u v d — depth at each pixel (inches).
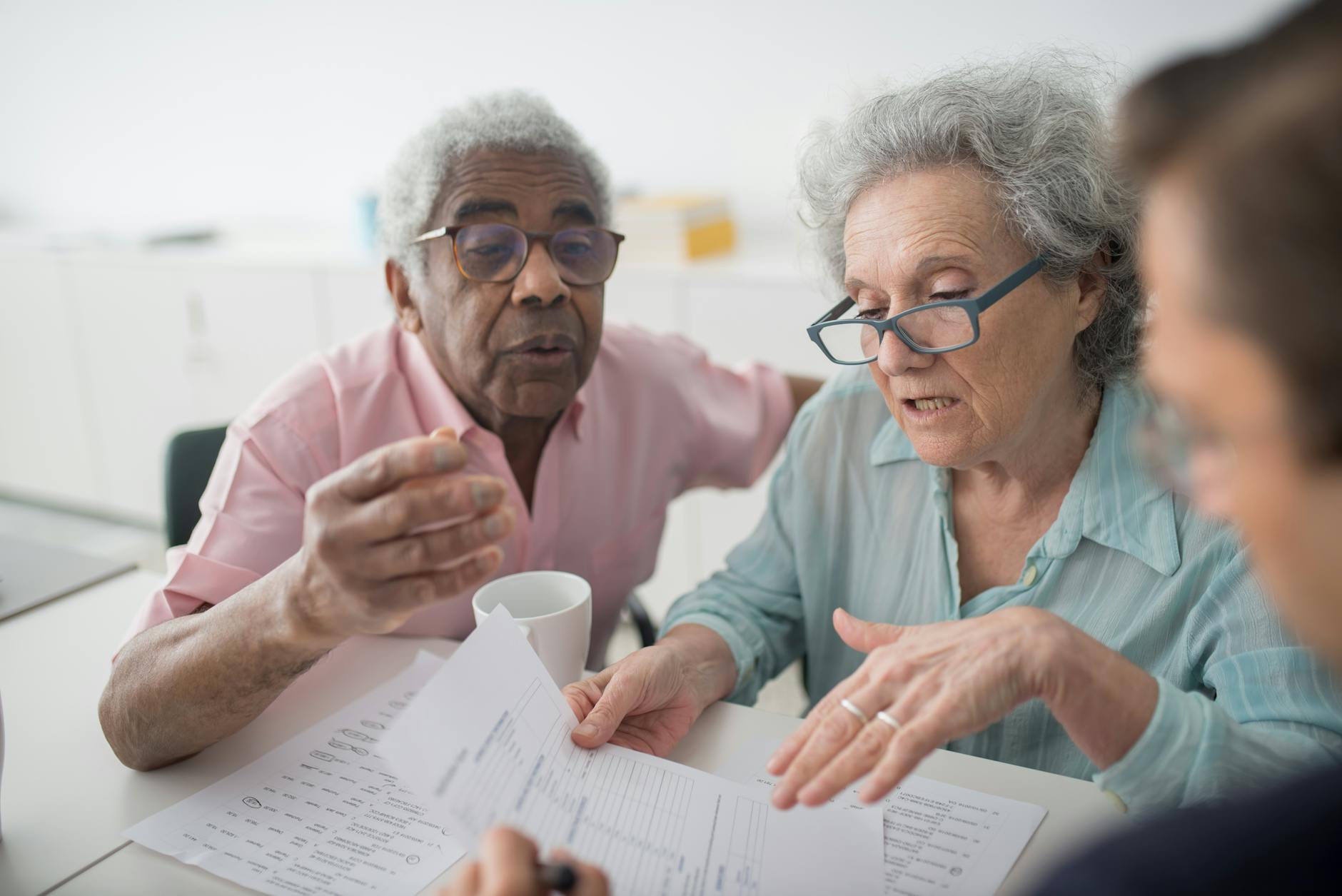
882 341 38.4
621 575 57.4
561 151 47.1
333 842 31.4
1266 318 14.5
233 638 32.4
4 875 30.4
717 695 40.2
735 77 106.7
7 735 38.2
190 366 130.6
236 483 45.8
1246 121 14.8
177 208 151.9
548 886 22.1
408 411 50.4
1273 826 15.6
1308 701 31.5
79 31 149.7
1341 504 15.0
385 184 49.6
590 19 113.0
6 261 141.1
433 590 27.9
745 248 108.4
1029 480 41.4
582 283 47.3
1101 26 86.7
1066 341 38.6
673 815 30.0
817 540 47.9
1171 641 38.0
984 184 36.6
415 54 125.6
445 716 27.3
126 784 34.9
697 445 58.8
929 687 27.7
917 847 30.0
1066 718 28.1
